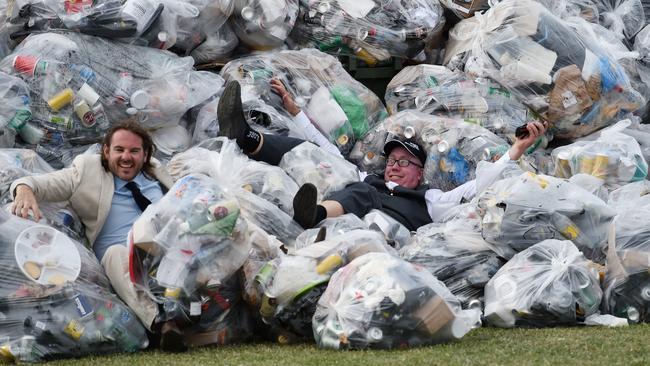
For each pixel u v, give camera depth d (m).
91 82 23.41
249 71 26.36
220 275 17.31
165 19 25.14
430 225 22.20
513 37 26.42
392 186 24.30
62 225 19.05
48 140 23.17
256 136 23.78
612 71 26.55
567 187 21.11
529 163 25.25
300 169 23.47
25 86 22.75
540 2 29.03
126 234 19.62
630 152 24.67
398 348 16.89
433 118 26.23
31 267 16.81
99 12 23.92
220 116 23.67
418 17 29.00
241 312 18.50
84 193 19.47
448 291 17.58
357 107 27.17
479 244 20.94
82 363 16.33
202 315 17.69
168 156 24.64
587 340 17.45
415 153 24.81
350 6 28.59
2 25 25.06
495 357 15.95
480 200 21.12
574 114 26.28
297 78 26.88
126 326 17.36
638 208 20.83
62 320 16.80
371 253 17.81
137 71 24.19
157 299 17.25
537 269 19.59
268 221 20.69
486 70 26.77
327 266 17.98
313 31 28.78
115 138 19.80
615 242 20.08
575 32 26.94
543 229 20.47
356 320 16.89
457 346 16.98
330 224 21.25
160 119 24.39
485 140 25.38
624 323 19.27
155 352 17.33
